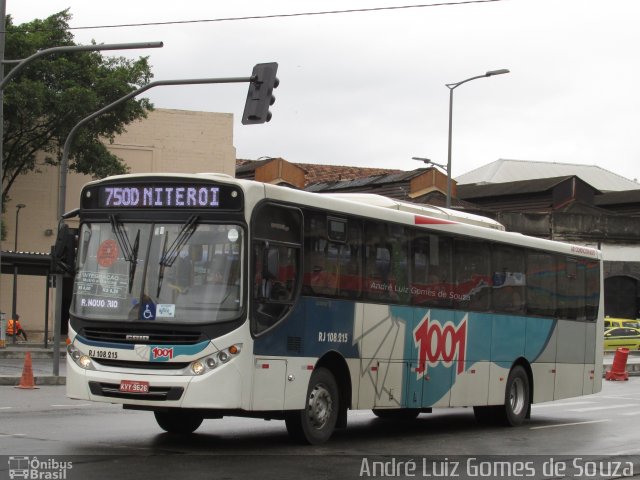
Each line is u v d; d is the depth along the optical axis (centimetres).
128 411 1919
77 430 1572
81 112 4219
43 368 3127
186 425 1584
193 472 1177
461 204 6950
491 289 1964
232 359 1334
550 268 2180
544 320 2142
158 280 1361
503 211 7125
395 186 6862
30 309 4972
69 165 4562
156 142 5344
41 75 4297
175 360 1329
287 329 1424
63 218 1463
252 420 1897
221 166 5472
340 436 1697
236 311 1343
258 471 1211
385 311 1645
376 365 1622
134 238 1388
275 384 1401
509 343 2016
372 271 1620
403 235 1708
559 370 2198
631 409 2495
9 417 1745
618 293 6862
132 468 1189
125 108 4409
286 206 1436
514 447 1612
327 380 1524
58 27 4388
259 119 2364
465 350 1872
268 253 1394
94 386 1360
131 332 1352
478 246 1931
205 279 1355
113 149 5250
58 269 1411
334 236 1537
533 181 7919
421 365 1739
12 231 4922
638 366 4500
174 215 1384
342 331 1543
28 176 4953
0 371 2941
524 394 2066
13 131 4238
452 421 2117
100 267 1398
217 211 1370
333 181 7594
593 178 10350
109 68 4525
